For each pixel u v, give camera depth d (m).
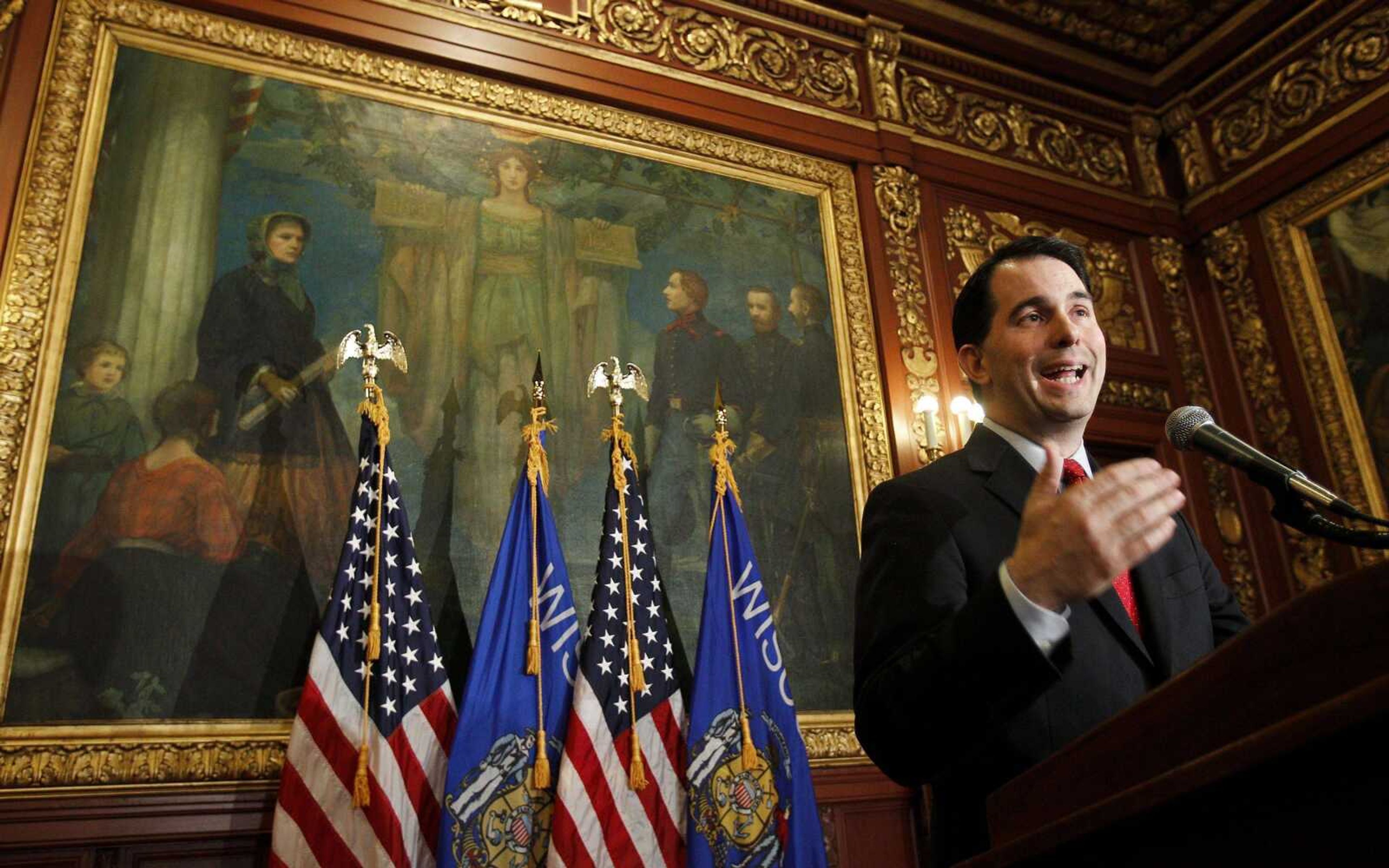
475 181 4.82
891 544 1.65
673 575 4.52
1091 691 1.54
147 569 3.64
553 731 3.74
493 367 4.51
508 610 3.86
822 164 5.78
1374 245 5.85
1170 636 1.66
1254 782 0.72
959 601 1.51
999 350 1.92
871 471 5.14
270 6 4.62
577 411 4.61
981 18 6.60
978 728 1.24
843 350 5.36
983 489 1.77
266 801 3.49
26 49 4.12
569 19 5.30
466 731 3.57
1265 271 6.39
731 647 4.10
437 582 4.07
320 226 4.41
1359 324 5.86
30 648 3.40
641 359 4.85
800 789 3.94
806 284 5.45
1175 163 7.09
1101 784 0.93
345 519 4.00
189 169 4.27
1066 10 6.65
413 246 4.56
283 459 3.97
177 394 3.91
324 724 3.39
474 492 4.27
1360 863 0.66
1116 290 6.50
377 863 3.29
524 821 3.55
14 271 3.79
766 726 4.01
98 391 3.80
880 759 1.41
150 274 4.04
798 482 4.98
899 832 4.45
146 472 3.76
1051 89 6.82
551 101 5.15
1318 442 5.95
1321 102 6.25
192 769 3.43
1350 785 0.67
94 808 3.29
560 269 4.84
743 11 5.91
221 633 3.66
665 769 3.81
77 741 3.34
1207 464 6.22
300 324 4.21
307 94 4.62
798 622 4.71
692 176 5.39
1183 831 0.79
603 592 4.00
